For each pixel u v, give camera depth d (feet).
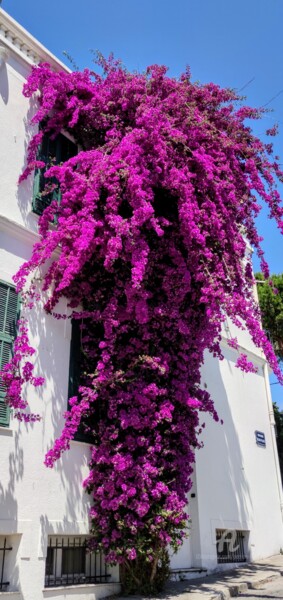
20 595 18.78
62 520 21.47
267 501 40.96
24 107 25.45
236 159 27.14
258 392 44.91
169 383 24.50
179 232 24.52
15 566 19.16
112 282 24.81
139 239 22.27
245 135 27.84
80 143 28.45
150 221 22.80
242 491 37.45
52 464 20.62
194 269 24.07
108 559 22.07
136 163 22.89
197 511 31.42
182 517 22.75
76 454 23.12
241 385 41.98
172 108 25.48
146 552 22.03
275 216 27.04
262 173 27.68
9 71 25.12
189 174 24.02
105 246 23.08
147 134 23.41
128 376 23.65
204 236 23.75
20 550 19.40
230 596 24.34
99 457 23.02
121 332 24.09
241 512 36.45
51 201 25.49
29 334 22.44
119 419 22.98
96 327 25.36
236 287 24.72
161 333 24.66
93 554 23.48
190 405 24.22
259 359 46.32
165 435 23.94
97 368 23.34
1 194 22.94
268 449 43.83
